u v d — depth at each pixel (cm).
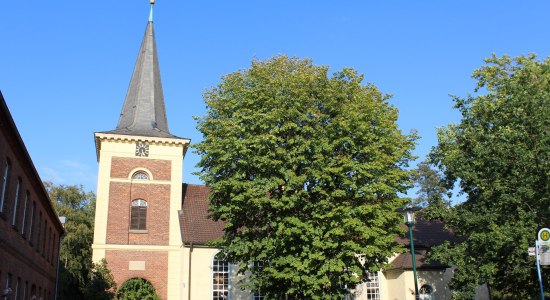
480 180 2581
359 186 2484
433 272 3716
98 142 4081
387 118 2731
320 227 2384
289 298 2677
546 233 1775
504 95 2730
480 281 2631
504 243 2402
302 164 2545
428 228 4269
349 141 2455
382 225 2592
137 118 4212
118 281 3738
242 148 2475
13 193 2006
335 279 2497
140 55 4488
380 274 3925
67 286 4197
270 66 2806
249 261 2755
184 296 3622
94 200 5134
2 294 1880
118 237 3812
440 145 2928
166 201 3981
